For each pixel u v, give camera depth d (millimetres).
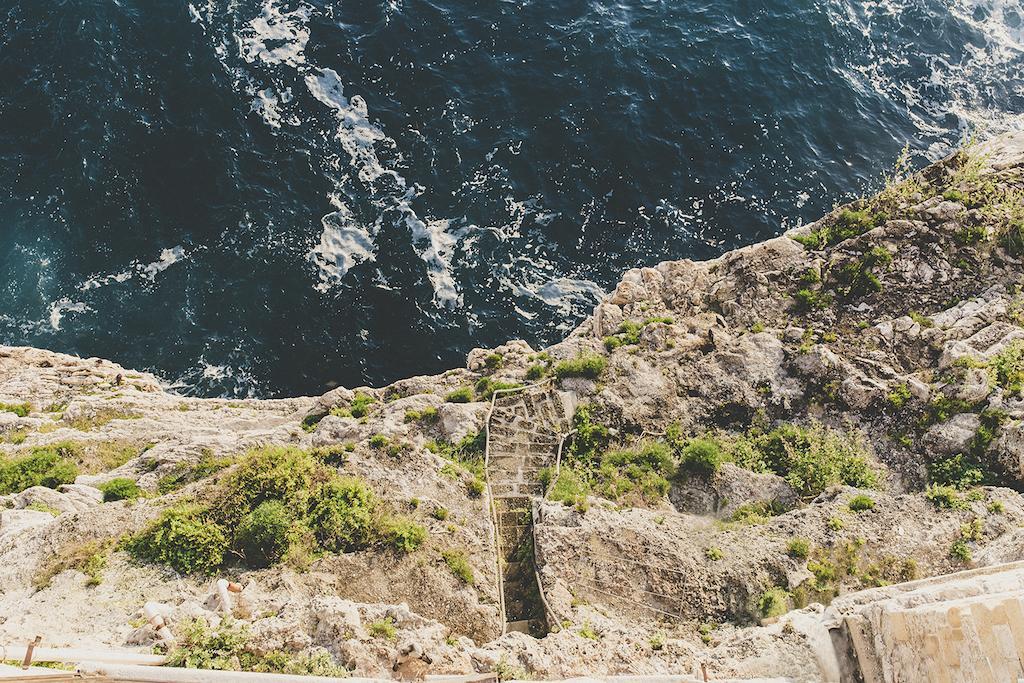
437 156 53938
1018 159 41781
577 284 49312
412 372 46344
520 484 34375
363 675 22078
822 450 33844
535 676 24125
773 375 36656
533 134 55094
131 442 38594
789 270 40156
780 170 53781
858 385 34969
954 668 20062
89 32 57000
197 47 57281
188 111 54750
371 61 57812
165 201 51406
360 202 52094
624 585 29500
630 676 24094
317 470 30359
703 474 33969
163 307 47938
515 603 30125
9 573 26828
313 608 23469
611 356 38906
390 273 49469
